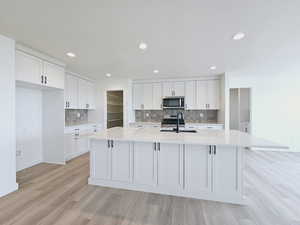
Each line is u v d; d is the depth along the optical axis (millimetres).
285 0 1409
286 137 4465
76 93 4203
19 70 2441
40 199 2061
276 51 2658
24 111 3152
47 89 3391
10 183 2213
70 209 1855
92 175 2520
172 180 2211
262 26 1861
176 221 1671
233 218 1722
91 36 2111
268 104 4543
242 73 4258
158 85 4895
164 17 1681
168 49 2566
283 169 3117
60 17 1674
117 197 2135
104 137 2242
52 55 2852
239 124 4879
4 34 2062
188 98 4680
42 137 3559
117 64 3412
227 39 2205
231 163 2027
